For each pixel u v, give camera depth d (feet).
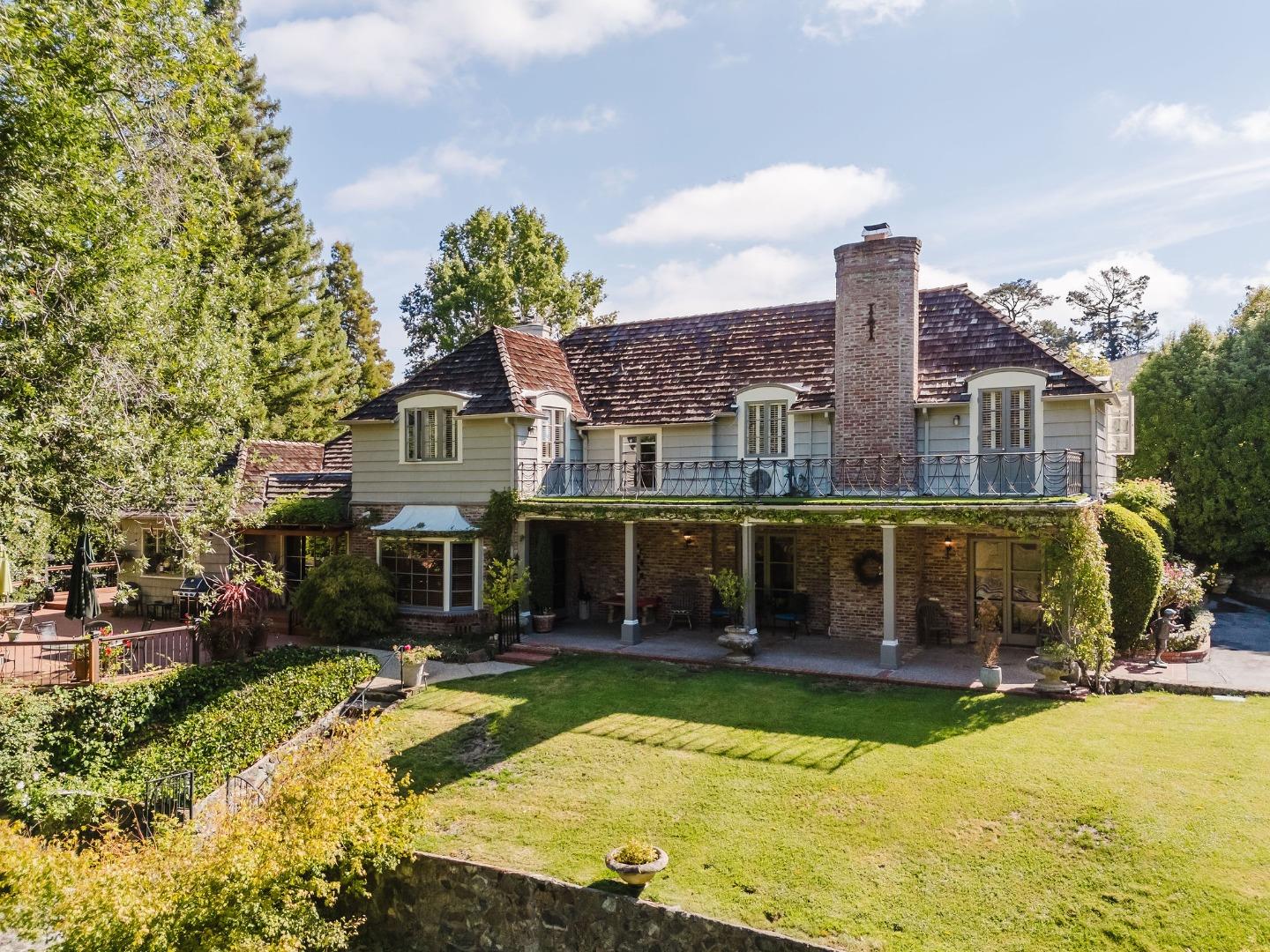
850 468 59.00
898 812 30.81
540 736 40.73
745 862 28.02
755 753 37.40
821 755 36.70
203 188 51.75
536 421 67.00
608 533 72.64
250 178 118.93
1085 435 52.85
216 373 53.31
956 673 49.67
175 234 52.42
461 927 28.86
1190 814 29.12
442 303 136.67
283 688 43.73
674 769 36.11
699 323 77.41
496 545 64.03
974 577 59.93
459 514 66.18
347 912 31.22
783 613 63.31
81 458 43.55
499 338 71.92
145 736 39.99
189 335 53.72
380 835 27.78
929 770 34.32
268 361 114.11
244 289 65.05
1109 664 47.11
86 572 48.08
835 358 61.05
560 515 61.72
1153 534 53.06
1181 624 55.57
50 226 40.42
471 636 63.41
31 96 38.04
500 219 141.18
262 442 84.84
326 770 28.99
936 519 48.80
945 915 24.49
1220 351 83.92
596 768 36.58
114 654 49.37
